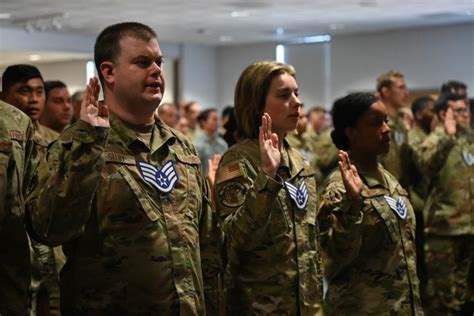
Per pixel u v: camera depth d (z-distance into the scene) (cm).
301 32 1488
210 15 1230
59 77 1720
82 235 238
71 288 242
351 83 1548
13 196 232
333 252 317
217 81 1777
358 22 1342
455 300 524
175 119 934
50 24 1296
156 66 244
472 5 1140
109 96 248
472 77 1366
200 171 265
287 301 285
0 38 1345
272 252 285
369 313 322
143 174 243
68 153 215
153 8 1139
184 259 244
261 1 1088
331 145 595
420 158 531
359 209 310
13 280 236
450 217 520
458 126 537
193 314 243
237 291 292
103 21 1272
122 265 236
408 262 330
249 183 288
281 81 300
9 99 386
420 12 1219
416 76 1440
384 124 338
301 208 294
